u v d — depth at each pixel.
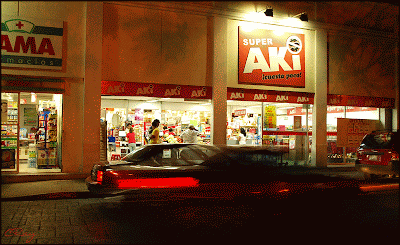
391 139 9.75
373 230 5.56
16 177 9.99
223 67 12.46
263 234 5.29
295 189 6.77
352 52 15.03
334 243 4.88
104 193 6.20
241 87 12.98
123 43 11.41
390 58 15.80
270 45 13.35
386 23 15.39
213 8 12.27
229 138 16.86
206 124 18.41
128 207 6.79
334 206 7.25
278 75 13.48
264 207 6.63
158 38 11.84
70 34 10.63
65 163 10.72
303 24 13.77
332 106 15.43
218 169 6.51
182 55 12.13
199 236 5.18
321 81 14.14
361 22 14.88
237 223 5.93
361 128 15.66
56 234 5.31
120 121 16.77
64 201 7.93
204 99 12.80
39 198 8.09
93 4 10.75
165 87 11.91
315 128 14.05
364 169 10.00
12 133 10.36
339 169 13.73
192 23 12.26
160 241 4.94
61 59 10.48
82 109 10.86
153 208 6.87
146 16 11.70
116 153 14.12
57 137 11.63
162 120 17.66
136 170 6.35
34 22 10.15
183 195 6.25
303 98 13.96
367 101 15.30
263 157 6.95
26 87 10.16
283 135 14.19
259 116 14.62
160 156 7.39
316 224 5.90
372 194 8.45
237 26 12.90
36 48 10.20
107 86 11.21
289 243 4.87
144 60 11.66
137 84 11.56
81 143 10.87
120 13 11.38
